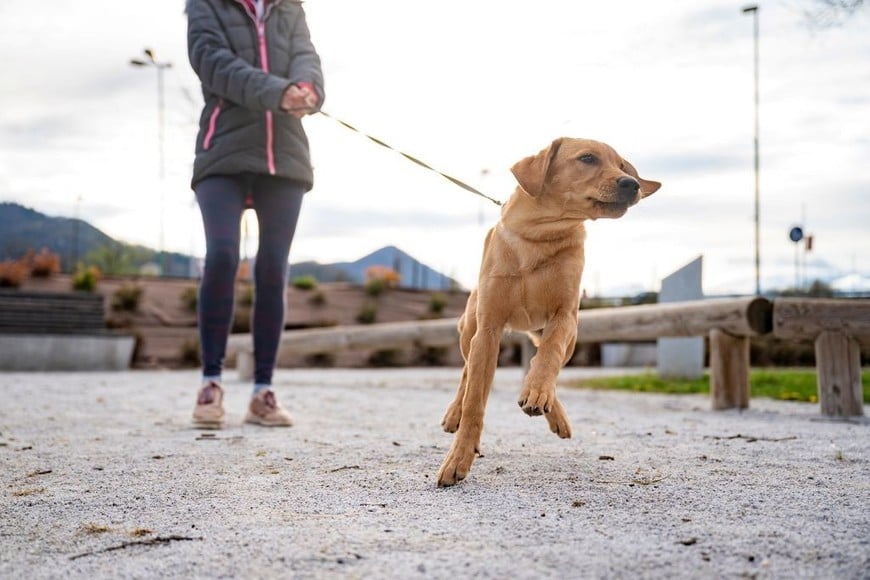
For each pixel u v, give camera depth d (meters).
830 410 5.61
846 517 2.44
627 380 9.91
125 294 18.97
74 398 7.44
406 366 17.91
